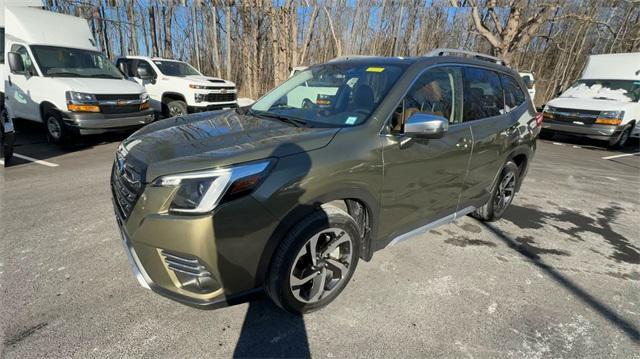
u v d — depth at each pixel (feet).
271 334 7.14
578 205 15.96
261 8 61.26
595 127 30.42
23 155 20.77
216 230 6.00
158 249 6.27
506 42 41.93
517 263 10.42
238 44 73.61
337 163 7.08
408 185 8.63
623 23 69.56
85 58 25.82
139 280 6.79
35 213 12.36
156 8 69.67
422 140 8.65
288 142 6.98
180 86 30.96
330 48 80.84
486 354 6.89
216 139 7.41
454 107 9.98
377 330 7.38
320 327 7.39
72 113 21.74
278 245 6.70
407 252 10.69
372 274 9.40
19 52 23.84
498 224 13.25
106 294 8.07
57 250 9.91
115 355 6.44
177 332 7.06
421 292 8.73
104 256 9.67
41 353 6.38
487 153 10.96
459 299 8.54
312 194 6.77
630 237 12.74
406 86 8.67
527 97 13.48
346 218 7.52
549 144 33.27
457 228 12.66
